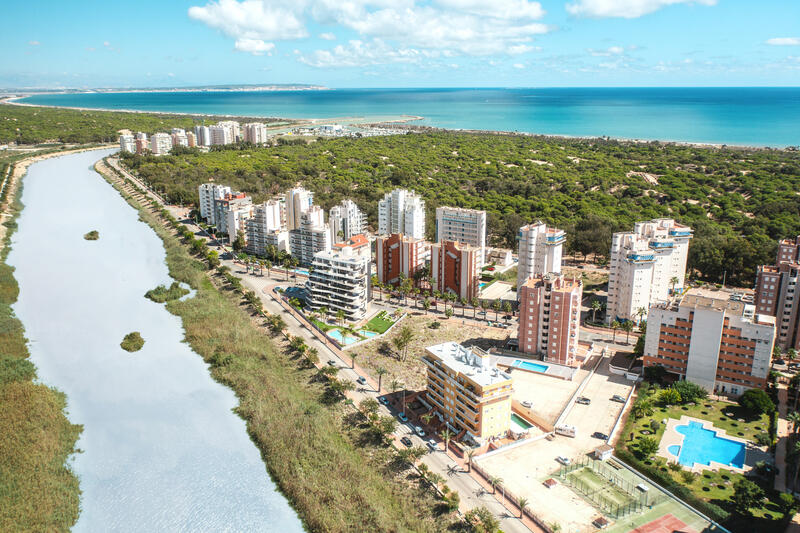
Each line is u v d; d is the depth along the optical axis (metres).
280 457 168.75
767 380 197.62
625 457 166.38
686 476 155.00
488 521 134.38
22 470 163.50
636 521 140.88
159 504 154.62
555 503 147.50
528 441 175.62
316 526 143.38
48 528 143.38
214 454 174.75
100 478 164.75
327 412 189.50
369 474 159.12
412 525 139.62
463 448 169.50
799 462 153.00
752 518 141.00
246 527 146.25
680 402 196.75
